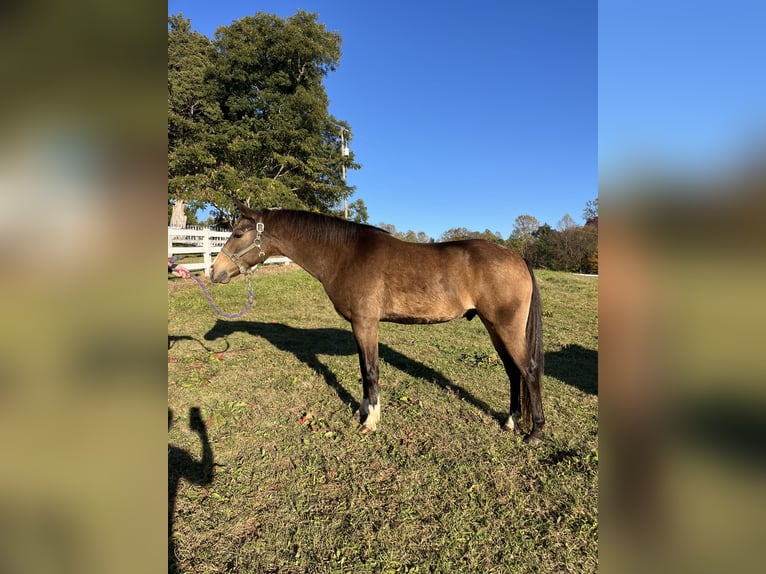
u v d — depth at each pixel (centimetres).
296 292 966
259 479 252
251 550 197
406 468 266
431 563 192
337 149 2342
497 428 323
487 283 299
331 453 283
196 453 278
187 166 1730
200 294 867
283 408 351
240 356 489
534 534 210
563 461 274
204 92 1919
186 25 2180
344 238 331
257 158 1930
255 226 348
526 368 299
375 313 321
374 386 324
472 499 237
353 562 192
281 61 2014
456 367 476
